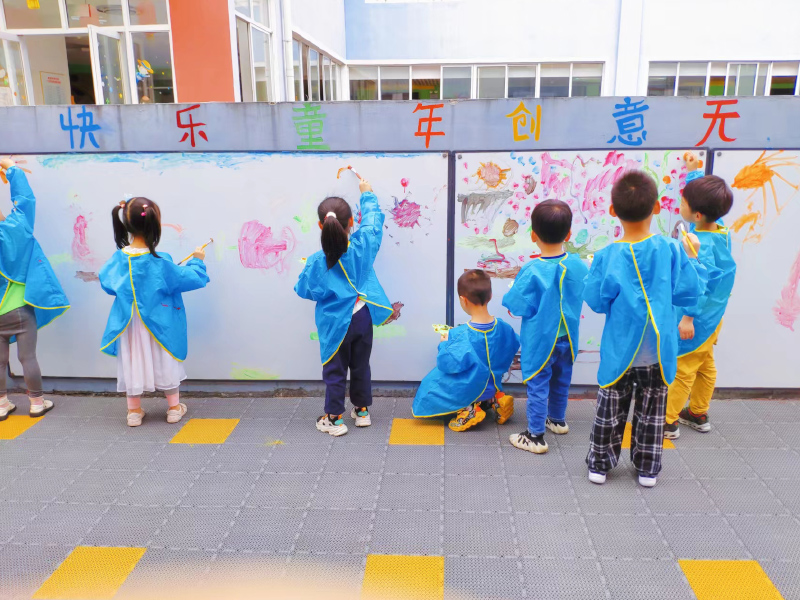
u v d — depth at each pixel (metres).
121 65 7.24
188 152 3.53
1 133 3.69
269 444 3.19
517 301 2.88
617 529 2.43
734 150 3.29
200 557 2.31
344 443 3.18
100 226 3.67
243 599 2.09
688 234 2.78
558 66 11.64
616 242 2.59
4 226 3.29
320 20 10.03
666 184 3.36
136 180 3.59
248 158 3.50
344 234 2.97
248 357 3.77
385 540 2.39
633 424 2.74
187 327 3.75
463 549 2.32
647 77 11.44
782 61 11.16
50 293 3.50
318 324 3.18
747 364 3.57
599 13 11.27
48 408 3.65
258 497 2.71
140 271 3.20
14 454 3.13
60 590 2.15
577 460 2.97
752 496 2.64
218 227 3.60
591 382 3.65
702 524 2.45
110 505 2.66
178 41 7.03
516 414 3.49
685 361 3.03
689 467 2.88
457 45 11.63
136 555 2.33
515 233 3.47
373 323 3.24
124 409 3.69
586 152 3.34
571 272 2.88
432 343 3.65
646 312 2.52
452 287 3.56
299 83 9.30
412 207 3.48
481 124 3.41
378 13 11.59
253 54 7.66
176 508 2.63
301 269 3.61
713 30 11.10
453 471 2.89
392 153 3.42
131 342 3.30
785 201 3.33
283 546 2.37
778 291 3.45
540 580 2.15
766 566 2.20
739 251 3.41
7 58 7.70
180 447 3.18
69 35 7.62
